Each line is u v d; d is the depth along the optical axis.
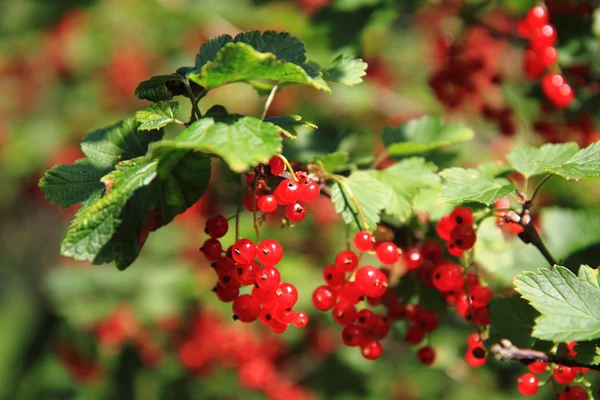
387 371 1.12
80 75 1.57
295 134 0.61
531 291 0.59
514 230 0.68
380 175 0.66
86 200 0.61
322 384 1.09
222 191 1.19
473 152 0.92
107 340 1.15
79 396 1.34
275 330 0.62
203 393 1.23
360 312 0.63
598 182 0.79
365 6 0.85
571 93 0.73
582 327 0.58
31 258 2.20
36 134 1.55
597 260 0.70
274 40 0.61
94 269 1.24
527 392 0.61
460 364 0.91
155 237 1.27
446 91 0.82
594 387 0.81
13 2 1.58
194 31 1.44
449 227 0.64
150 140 0.63
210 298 1.09
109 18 1.52
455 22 0.89
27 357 1.51
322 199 1.14
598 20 0.74
